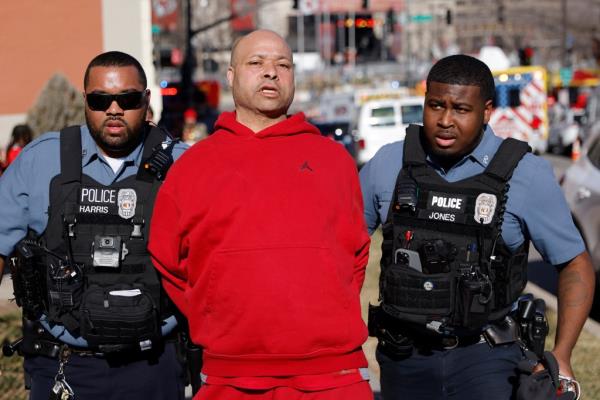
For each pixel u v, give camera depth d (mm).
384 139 27047
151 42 29469
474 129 4492
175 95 36406
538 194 4469
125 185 4672
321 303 3975
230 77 4453
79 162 4723
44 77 28438
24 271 4652
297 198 4059
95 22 28625
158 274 4633
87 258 4633
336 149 4336
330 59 119688
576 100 51500
